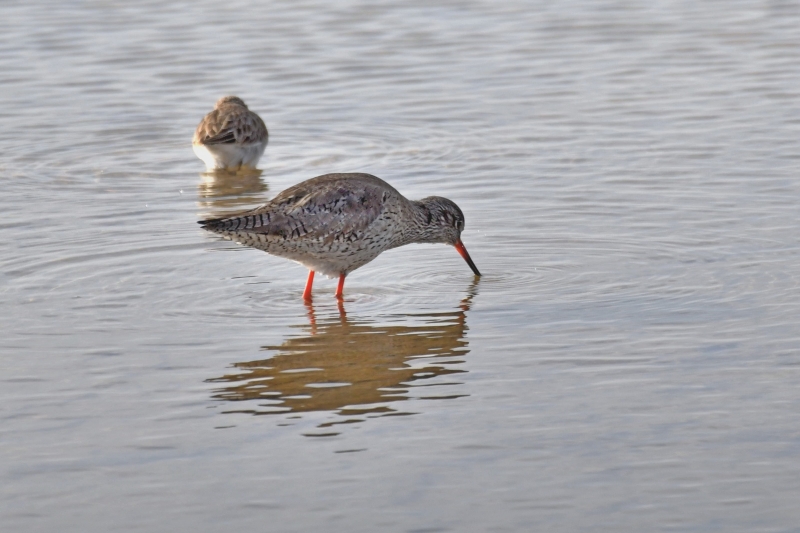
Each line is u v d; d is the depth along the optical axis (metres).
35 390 10.80
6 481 8.98
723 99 22.69
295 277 14.71
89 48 27.03
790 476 8.79
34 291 13.80
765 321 12.25
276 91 24.33
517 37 27.69
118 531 8.24
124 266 14.87
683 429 9.65
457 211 15.09
